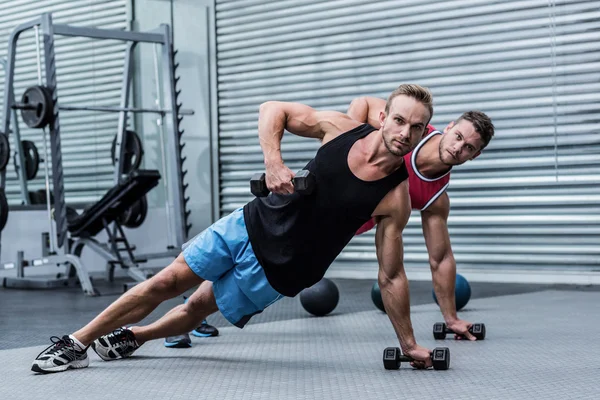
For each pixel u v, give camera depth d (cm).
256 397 210
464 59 588
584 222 545
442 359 241
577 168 547
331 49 650
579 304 422
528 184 563
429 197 287
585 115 543
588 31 540
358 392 214
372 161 226
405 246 612
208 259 242
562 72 550
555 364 251
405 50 614
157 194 732
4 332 355
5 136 585
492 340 304
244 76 697
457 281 396
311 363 260
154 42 627
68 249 582
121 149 641
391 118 215
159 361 265
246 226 240
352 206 229
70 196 734
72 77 742
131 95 730
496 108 575
